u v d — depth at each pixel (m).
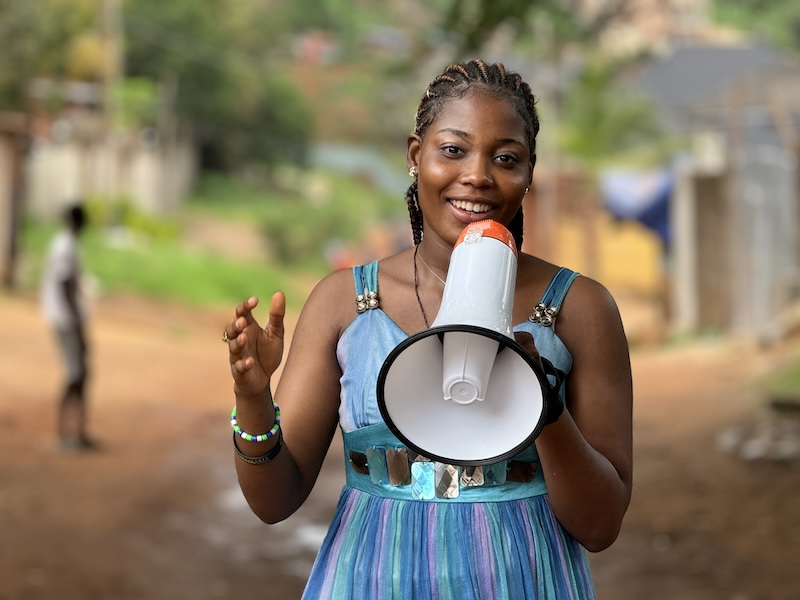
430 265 1.88
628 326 17.53
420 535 1.78
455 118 1.82
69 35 28.84
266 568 5.73
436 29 9.49
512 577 1.77
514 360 1.60
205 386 12.10
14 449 8.28
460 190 1.80
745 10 55.97
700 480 6.94
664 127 28.22
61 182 24.34
